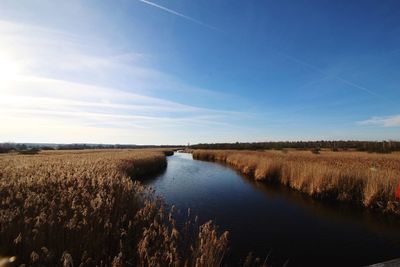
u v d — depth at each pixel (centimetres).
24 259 432
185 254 471
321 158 2775
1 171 1162
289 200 1333
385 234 854
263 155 3284
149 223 604
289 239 805
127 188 841
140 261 418
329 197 1349
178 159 4944
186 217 985
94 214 563
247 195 1445
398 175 1241
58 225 502
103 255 473
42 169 1280
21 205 620
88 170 1152
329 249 737
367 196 1183
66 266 358
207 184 1812
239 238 805
